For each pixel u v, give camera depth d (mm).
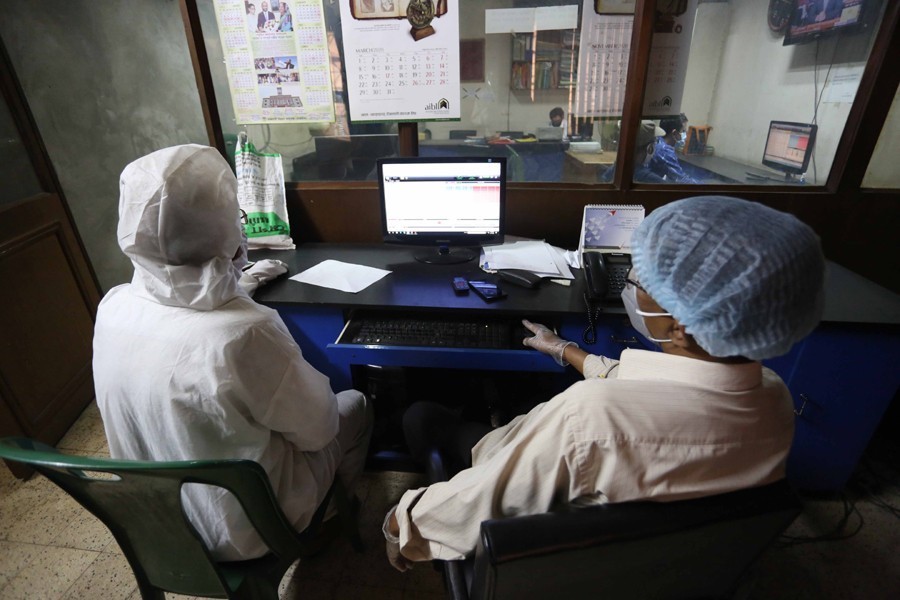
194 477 667
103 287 2258
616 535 518
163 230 731
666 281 576
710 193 1554
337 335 1388
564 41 1510
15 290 1623
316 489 966
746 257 502
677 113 1532
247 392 770
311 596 1229
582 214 1651
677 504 544
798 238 500
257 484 734
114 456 910
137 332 791
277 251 1700
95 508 793
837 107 1538
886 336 1155
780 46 1896
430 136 1957
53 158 1950
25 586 1257
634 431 558
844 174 1464
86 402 1966
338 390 1477
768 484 580
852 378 1221
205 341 748
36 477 1601
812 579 1244
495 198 1493
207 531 869
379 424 1670
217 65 1589
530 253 1536
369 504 1494
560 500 644
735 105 2232
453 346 1250
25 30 1838
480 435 1110
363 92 1566
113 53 2398
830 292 1267
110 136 2348
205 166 777
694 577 648
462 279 1388
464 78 1772
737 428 575
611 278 1329
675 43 1428
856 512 1427
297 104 1612
